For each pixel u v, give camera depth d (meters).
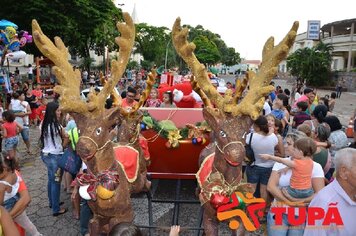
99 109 3.18
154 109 5.86
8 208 3.64
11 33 10.75
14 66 27.05
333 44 43.06
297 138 3.55
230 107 3.19
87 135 3.11
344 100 27.20
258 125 4.66
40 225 4.96
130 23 3.71
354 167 2.45
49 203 5.58
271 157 3.56
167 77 9.13
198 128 5.09
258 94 3.21
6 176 3.45
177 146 5.02
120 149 4.05
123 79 23.81
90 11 21.97
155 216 5.28
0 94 11.59
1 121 7.89
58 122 5.08
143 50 50.06
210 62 51.50
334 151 4.95
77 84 3.33
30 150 9.15
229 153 3.10
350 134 6.82
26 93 12.67
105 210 3.21
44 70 26.83
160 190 6.09
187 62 3.51
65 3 20.56
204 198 3.36
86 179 3.18
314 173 3.49
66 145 5.10
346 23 42.00
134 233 2.15
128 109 4.73
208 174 3.48
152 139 5.08
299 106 7.38
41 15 19.25
